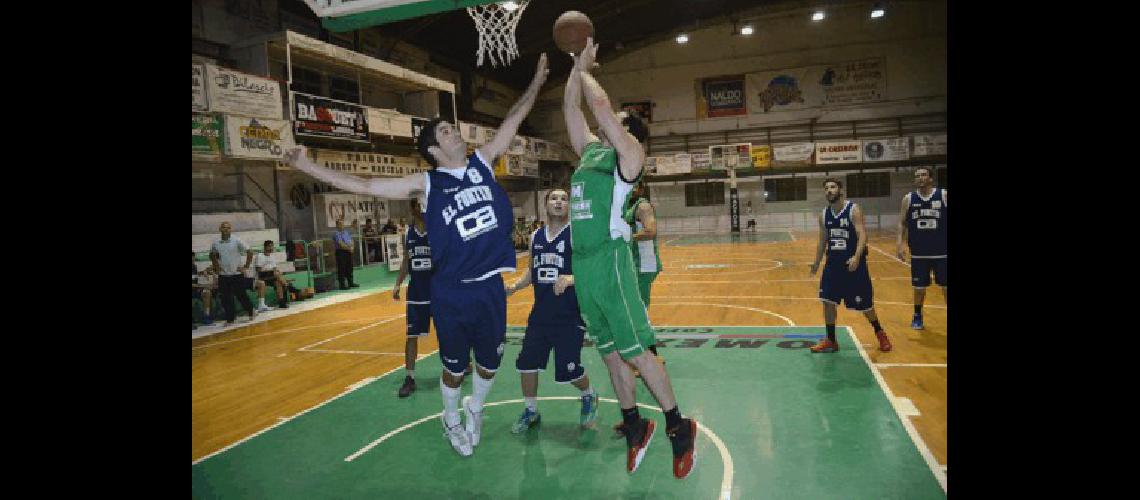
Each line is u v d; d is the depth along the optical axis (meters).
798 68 30.55
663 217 33.19
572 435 4.39
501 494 3.49
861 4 29.56
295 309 11.91
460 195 3.41
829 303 6.42
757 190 31.88
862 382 5.33
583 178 3.09
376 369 6.73
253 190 16.28
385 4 4.76
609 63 32.84
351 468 3.97
